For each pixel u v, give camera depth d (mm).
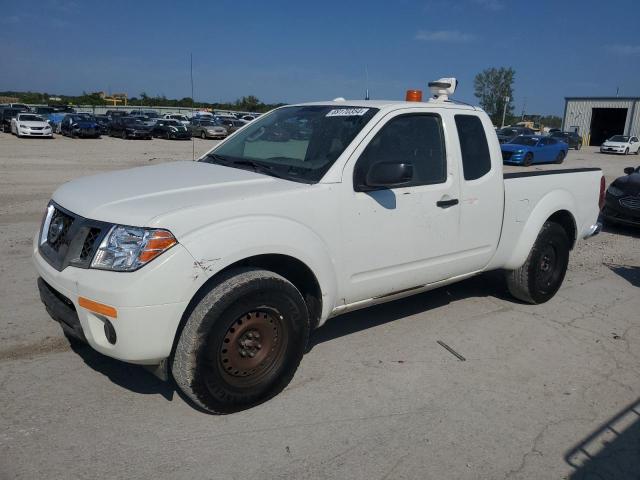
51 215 3482
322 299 3559
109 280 2826
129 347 2863
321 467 2861
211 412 3227
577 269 6949
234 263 3240
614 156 35938
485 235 4574
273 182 3494
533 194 5000
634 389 3822
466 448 3076
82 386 3527
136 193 3236
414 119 4074
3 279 5492
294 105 4660
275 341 3344
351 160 3625
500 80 69938
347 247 3637
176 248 2863
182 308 2910
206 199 3119
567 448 3123
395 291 4102
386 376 3850
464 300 5477
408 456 2982
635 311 5383
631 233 9750
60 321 3230
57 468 2742
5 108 36125
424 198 4020
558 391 3754
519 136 27594
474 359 4176
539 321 4996
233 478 2744
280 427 3188
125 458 2846
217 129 38344
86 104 72562
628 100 51750
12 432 3010
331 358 4090
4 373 3643
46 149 24594
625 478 2898
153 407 3330
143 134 35031
